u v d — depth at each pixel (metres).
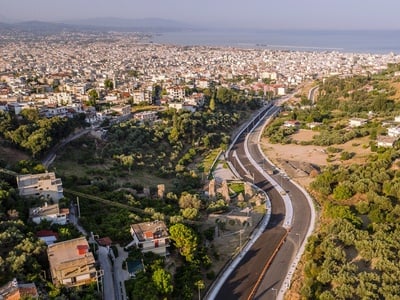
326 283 90.50
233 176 176.88
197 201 134.50
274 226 128.62
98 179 145.50
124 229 107.19
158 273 86.75
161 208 127.19
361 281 86.12
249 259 109.38
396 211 116.38
